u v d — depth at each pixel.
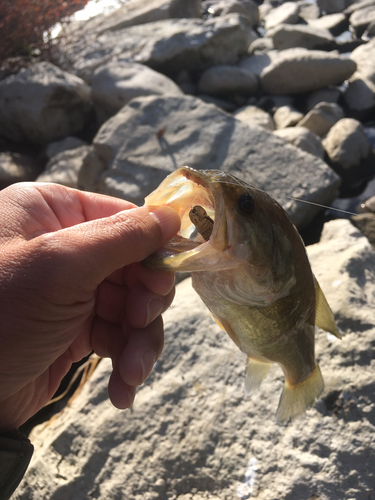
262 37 1.29
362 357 0.34
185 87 0.97
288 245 0.20
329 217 0.56
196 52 0.98
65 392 0.42
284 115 0.83
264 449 0.31
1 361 0.18
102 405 0.35
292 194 0.54
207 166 0.59
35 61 1.00
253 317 0.21
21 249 0.18
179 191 0.20
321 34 1.12
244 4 1.38
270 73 0.92
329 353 0.35
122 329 0.25
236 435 0.32
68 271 0.18
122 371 0.23
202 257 0.19
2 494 0.20
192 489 0.31
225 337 0.38
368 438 0.31
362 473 0.29
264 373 0.25
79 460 0.33
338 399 0.32
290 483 0.30
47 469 0.33
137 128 0.65
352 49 1.13
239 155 0.59
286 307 0.21
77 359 0.26
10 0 0.97
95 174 0.64
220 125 0.62
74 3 1.02
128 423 0.34
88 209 0.24
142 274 0.23
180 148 0.61
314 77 0.89
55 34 1.17
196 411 0.34
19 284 0.18
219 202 0.18
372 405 0.32
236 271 0.20
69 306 0.19
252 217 0.19
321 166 0.57
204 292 0.21
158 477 0.31
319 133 0.76
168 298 0.24
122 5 1.30
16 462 0.21
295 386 0.25
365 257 0.42
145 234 0.19
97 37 1.13
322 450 0.30
